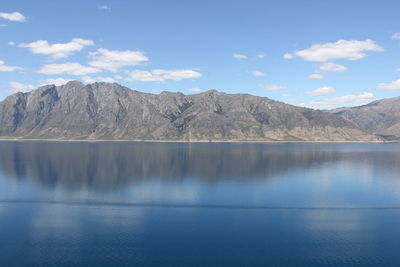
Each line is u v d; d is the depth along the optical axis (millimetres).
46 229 74500
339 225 78625
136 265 58500
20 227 75688
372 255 63000
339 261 60656
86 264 58750
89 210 89188
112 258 60875
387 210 91125
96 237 70000
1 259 60438
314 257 62000
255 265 58938
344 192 112188
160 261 59906
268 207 93062
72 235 71000
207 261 60031
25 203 95812
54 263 59062
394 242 68875
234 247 65750
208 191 112875
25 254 62312
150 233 72375
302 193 110438
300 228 76250
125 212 87500
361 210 91062
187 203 96625
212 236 71000
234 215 85438
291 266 58750
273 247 65875
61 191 111812
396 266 58969
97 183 126938
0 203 95875
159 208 91375
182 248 65000
